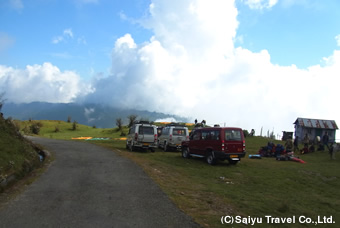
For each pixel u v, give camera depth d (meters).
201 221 5.34
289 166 15.02
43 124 61.31
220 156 14.02
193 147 16.23
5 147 9.98
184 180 9.70
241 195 7.98
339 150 22.34
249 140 33.06
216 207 6.46
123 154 16.09
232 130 14.41
